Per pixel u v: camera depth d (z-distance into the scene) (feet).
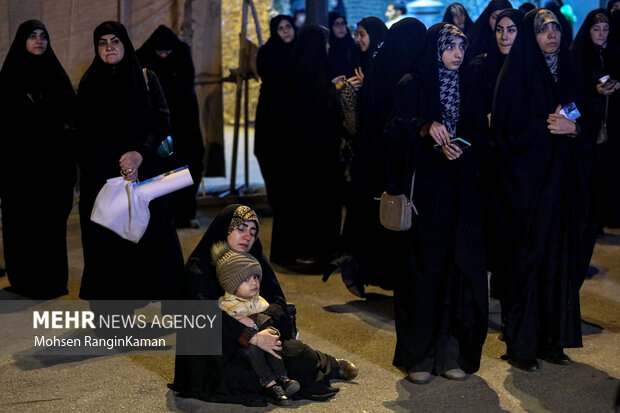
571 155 13.11
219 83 27.37
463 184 12.42
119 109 14.60
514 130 13.00
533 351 13.12
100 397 12.26
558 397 12.10
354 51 21.94
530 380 12.72
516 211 12.96
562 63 13.21
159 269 14.89
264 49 21.16
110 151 14.57
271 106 20.66
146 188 14.02
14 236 17.16
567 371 13.05
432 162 12.37
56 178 17.02
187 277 11.98
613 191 21.61
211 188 28.91
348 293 17.57
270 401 11.98
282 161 19.83
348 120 17.66
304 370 12.06
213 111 27.45
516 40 13.16
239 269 11.61
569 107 12.91
